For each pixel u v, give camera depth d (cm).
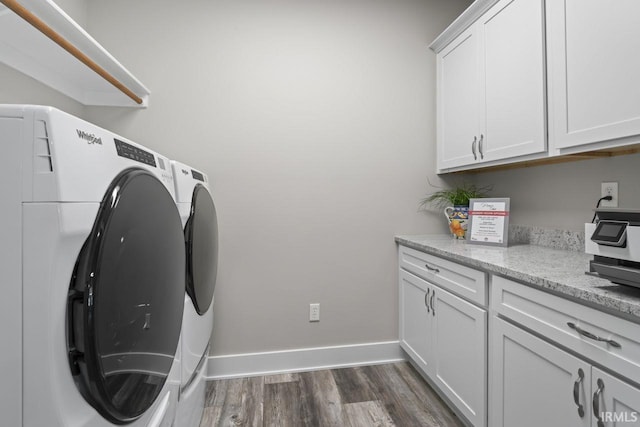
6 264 53
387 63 215
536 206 178
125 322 68
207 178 190
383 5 214
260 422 153
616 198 135
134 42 189
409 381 189
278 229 203
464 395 141
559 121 125
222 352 197
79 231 57
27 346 53
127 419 71
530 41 138
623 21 101
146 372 78
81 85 173
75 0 175
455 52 194
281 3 203
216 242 177
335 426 150
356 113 211
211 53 196
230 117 198
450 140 201
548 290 99
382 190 214
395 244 216
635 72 98
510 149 151
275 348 203
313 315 206
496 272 120
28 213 53
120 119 188
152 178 87
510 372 115
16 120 53
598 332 84
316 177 207
